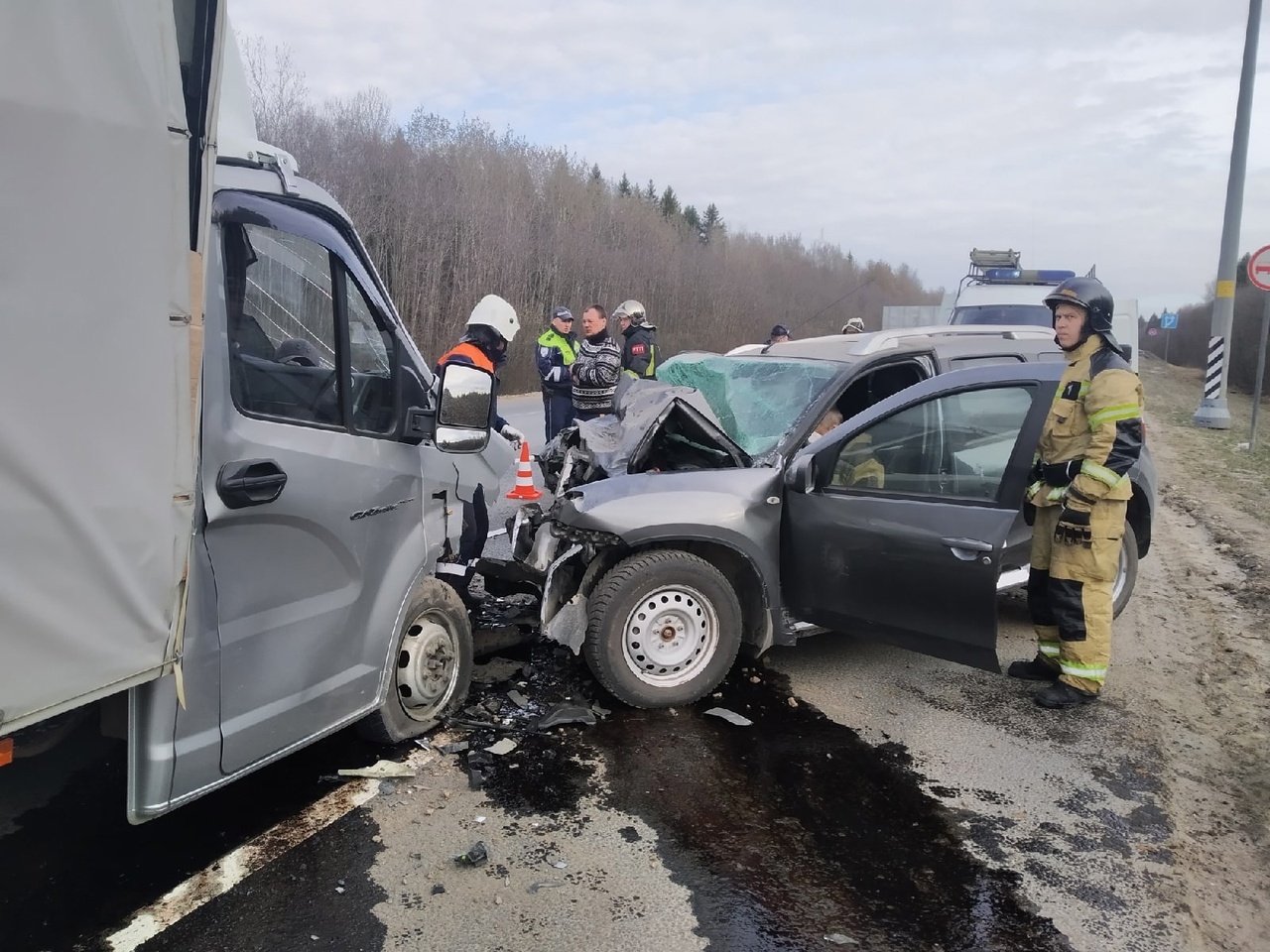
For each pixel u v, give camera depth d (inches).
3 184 67.0
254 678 106.2
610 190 1763.0
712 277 1846.7
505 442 186.2
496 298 187.3
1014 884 112.6
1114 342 155.0
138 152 77.0
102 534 78.3
